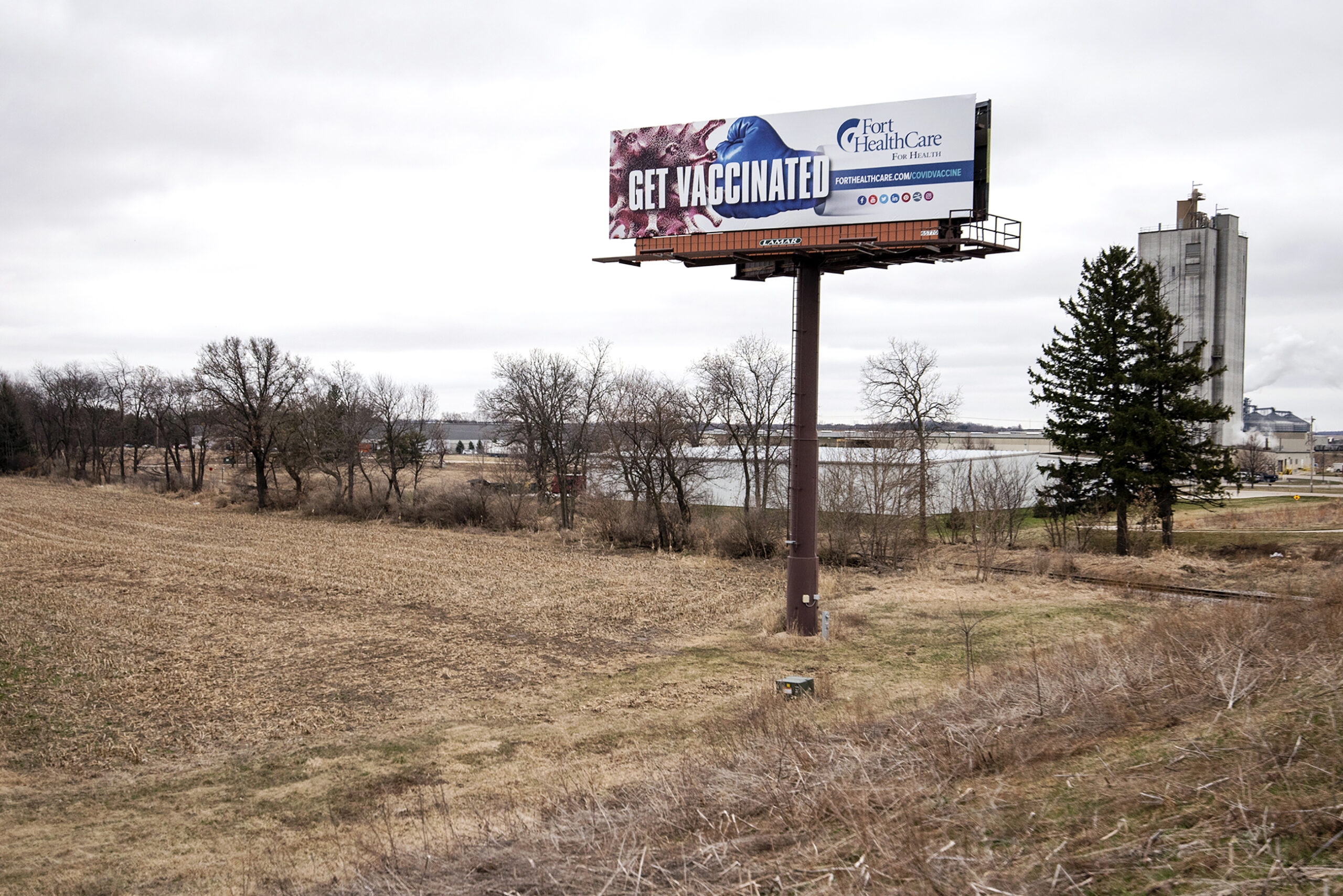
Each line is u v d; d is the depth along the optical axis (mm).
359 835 11859
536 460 64438
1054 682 12562
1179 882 5965
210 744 16547
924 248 23750
